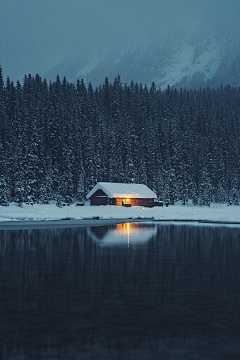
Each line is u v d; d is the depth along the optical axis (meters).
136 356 7.71
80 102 160.25
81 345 8.24
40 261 19.86
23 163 92.06
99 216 74.75
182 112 187.62
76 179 110.19
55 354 7.80
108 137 124.06
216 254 22.66
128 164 118.31
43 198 89.94
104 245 27.33
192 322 9.70
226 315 10.28
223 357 7.67
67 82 180.00
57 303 11.50
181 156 143.75
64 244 27.86
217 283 14.41
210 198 120.31
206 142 164.50
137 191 100.88
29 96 148.88
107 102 187.12
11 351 7.93
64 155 107.31
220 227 46.38
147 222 58.53
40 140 103.31
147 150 139.12
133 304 11.38
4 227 46.25
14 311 10.66
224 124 183.12
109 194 95.38
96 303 11.50
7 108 134.12
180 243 28.64
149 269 17.47
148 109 183.62
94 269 17.47
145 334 8.87
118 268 17.73
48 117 132.25
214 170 143.38
